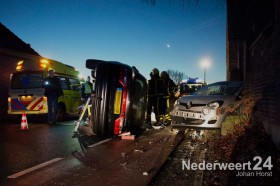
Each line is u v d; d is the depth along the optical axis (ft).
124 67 22.67
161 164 14.73
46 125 31.42
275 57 17.13
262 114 21.30
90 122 23.03
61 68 37.14
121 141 21.50
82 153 17.30
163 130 27.53
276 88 16.92
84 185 11.66
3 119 38.29
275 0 17.13
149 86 29.60
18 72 34.37
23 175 12.92
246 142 18.86
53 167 14.23
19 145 19.71
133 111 23.85
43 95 33.04
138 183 11.89
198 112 22.65
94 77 23.15
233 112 22.24
